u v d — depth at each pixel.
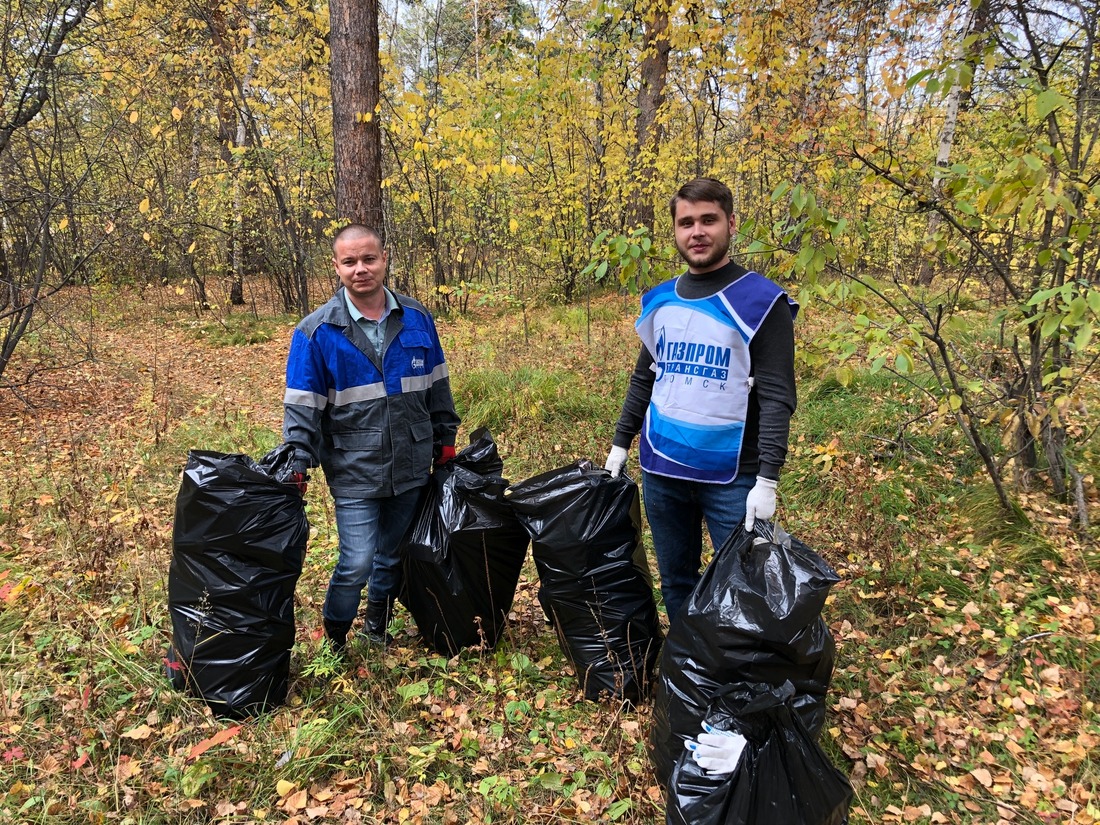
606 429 5.19
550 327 9.00
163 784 2.05
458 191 10.88
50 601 2.97
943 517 3.63
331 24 6.39
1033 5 3.09
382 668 2.61
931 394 4.38
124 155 9.98
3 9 5.57
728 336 2.02
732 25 6.49
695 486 2.19
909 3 4.39
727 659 1.80
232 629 2.26
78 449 5.14
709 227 2.02
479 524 2.56
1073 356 3.62
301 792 2.04
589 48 7.18
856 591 3.09
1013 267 3.90
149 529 3.62
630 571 2.42
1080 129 3.19
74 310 10.71
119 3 7.01
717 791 1.62
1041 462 3.77
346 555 2.55
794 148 5.93
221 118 11.56
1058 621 2.76
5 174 6.41
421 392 2.56
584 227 9.70
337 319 2.37
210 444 5.50
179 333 11.40
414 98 6.12
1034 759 2.20
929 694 2.49
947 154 7.02
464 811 2.02
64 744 2.20
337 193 6.74
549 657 2.74
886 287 4.41
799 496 4.02
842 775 1.70
